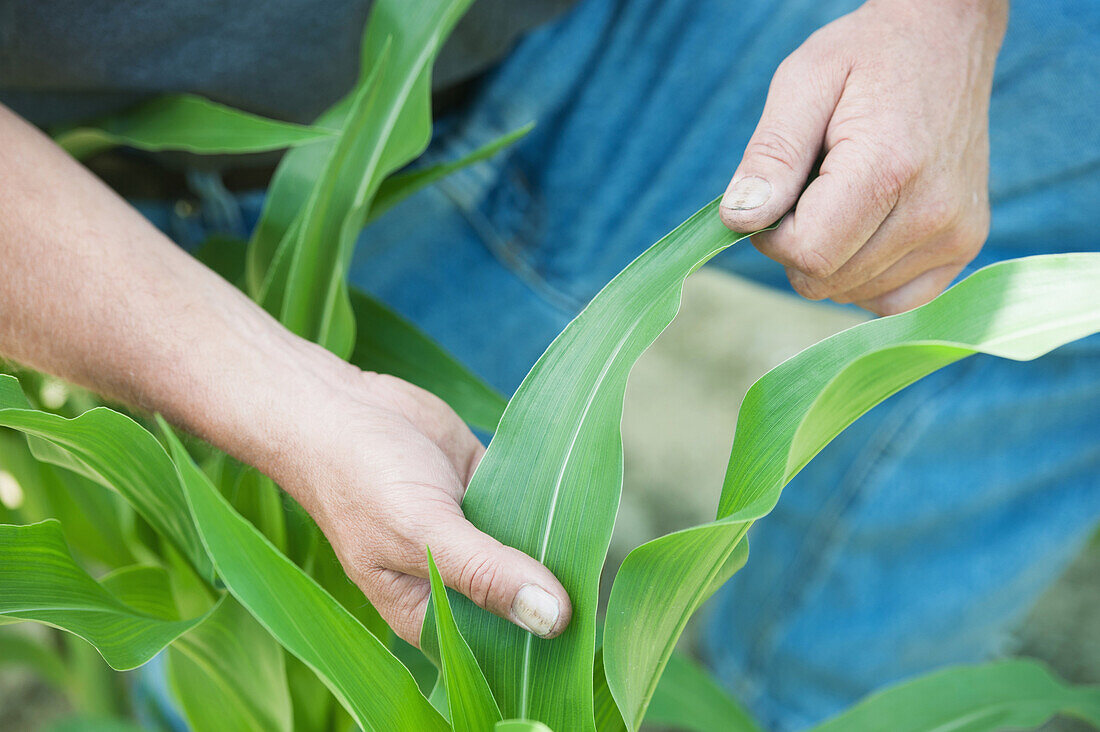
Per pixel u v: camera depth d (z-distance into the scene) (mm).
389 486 580
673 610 566
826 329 1356
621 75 1062
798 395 556
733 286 1430
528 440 592
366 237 1129
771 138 633
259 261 783
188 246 1070
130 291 625
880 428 1069
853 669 1182
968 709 767
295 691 704
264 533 705
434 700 597
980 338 510
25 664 1014
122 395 644
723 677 1276
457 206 1117
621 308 604
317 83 873
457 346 1172
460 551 562
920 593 1133
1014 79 948
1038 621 1318
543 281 1144
